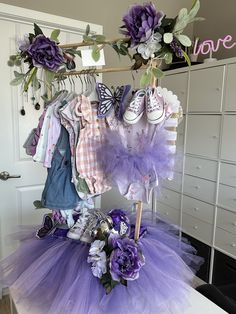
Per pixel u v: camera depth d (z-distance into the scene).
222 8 2.49
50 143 0.95
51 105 0.98
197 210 2.33
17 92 1.95
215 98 2.11
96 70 0.99
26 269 1.00
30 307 0.91
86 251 0.94
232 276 2.07
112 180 0.90
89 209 1.07
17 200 2.07
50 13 2.05
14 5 1.91
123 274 0.81
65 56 1.00
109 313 0.81
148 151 0.85
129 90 0.91
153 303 0.84
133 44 0.82
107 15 2.29
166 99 0.85
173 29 0.81
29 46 0.88
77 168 0.90
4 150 1.97
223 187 2.10
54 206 0.96
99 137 0.93
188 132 2.38
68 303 0.83
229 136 2.03
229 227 2.08
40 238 1.08
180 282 0.95
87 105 0.90
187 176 2.40
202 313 0.91
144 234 1.03
